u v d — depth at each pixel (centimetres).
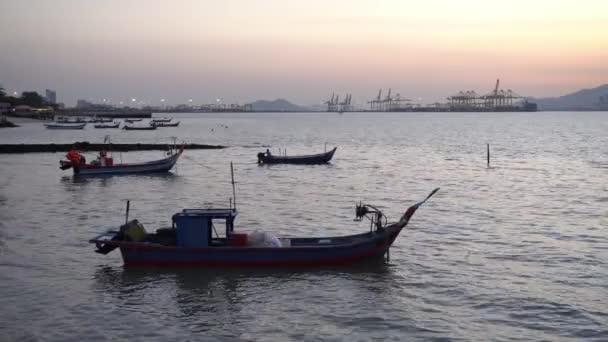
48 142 11288
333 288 2269
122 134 14825
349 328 1898
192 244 2500
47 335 1839
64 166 5650
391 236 2570
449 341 1797
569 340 1797
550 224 3394
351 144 11200
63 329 1886
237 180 5534
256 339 1823
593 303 2080
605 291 2202
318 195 4559
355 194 4609
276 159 7025
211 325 1930
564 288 2239
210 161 7419
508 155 8394
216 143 11631
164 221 3506
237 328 1905
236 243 2517
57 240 2972
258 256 2466
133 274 2430
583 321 1930
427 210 3862
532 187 4978
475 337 1822
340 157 8138
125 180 5534
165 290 2247
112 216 3644
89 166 5725
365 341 1800
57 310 2041
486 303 2095
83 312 2027
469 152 9012
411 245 2888
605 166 6719
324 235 3130
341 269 2494
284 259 2473
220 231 3197
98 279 2366
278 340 1814
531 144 10794
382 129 19012
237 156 8156
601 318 1952
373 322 1942
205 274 2428
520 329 1877
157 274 2430
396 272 2455
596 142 11169
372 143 11488
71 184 5222
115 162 7481
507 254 2719
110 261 2606
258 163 7025
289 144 11288
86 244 2894
